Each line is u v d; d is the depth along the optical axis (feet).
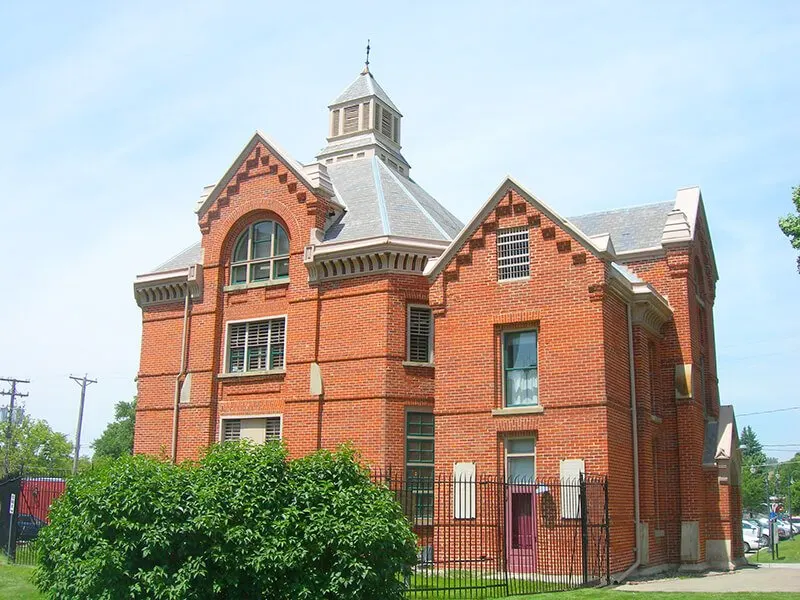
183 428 107.55
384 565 50.55
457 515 84.58
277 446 53.47
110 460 52.26
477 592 66.64
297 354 100.94
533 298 86.07
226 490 49.47
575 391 82.07
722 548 97.71
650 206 116.16
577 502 78.89
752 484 385.70
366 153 126.41
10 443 266.98
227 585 48.37
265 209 107.96
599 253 82.89
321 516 49.93
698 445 100.32
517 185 88.89
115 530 48.24
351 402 95.86
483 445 85.46
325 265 100.89
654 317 97.66
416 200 111.45
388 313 95.86
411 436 94.89
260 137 110.63
